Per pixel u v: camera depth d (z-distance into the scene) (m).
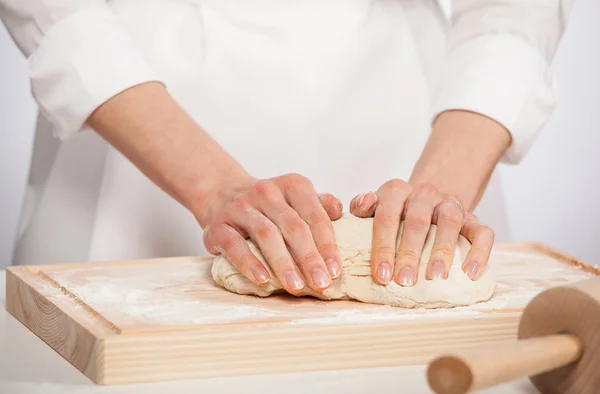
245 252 1.05
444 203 1.12
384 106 1.56
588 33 2.81
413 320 0.93
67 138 1.36
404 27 1.58
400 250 1.05
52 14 1.32
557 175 2.91
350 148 1.55
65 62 1.29
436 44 1.61
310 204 1.09
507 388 0.84
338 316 0.96
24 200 1.56
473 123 1.36
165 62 1.47
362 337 0.90
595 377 0.73
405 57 1.57
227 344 0.87
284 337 0.88
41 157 1.53
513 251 1.32
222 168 1.21
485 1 1.47
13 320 1.10
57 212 1.48
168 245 1.49
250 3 1.49
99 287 1.07
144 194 1.47
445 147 1.31
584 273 1.19
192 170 1.22
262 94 1.50
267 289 1.04
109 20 1.33
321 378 0.87
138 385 0.85
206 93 1.48
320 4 1.51
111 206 1.46
